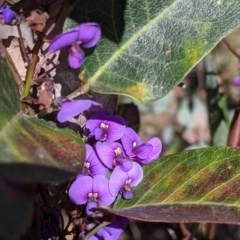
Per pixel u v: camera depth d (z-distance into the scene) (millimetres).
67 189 246
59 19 234
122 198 242
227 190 241
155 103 581
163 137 554
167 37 237
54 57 244
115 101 251
